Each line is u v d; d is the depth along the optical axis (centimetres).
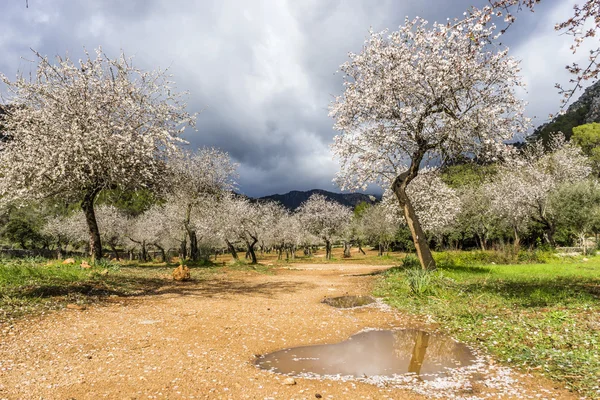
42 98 1473
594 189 3344
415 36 1645
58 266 1469
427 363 625
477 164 1669
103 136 1382
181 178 2525
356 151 1853
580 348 631
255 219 3581
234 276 2059
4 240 4047
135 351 637
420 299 1162
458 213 3994
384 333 832
